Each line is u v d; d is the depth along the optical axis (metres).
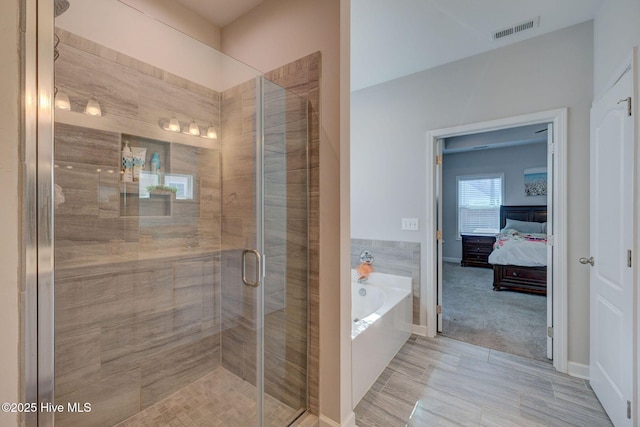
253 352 1.81
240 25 1.99
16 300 0.61
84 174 1.42
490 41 2.36
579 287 2.10
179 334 1.83
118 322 1.57
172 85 1.81
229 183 1.99
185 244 1.88
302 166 1.63
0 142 0.57
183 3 1.88
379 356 2.13
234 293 1.95
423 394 1.91
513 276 4.34
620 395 1.53
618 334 1.56
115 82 1.56
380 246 3.09
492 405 1.80
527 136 4.73
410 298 2.80
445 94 2.72
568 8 1.97
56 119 1.26
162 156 1.77
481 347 2.57
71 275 1.37
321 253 1.57
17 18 0.61
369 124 3.18
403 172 2.96
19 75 0.63
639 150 1.36
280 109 1.71
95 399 1.47
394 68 2.80
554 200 2.24
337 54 1.50
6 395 0.58
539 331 2.90
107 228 1.53
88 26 1.44
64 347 1.35
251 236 1.85
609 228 1.68
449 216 7.19
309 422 1.55
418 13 2.04
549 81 2.23
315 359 1.59
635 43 1.43
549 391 1.93
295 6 1.67
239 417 1.64
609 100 1.69
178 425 1.59
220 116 2.03
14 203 0.60
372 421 1.67
